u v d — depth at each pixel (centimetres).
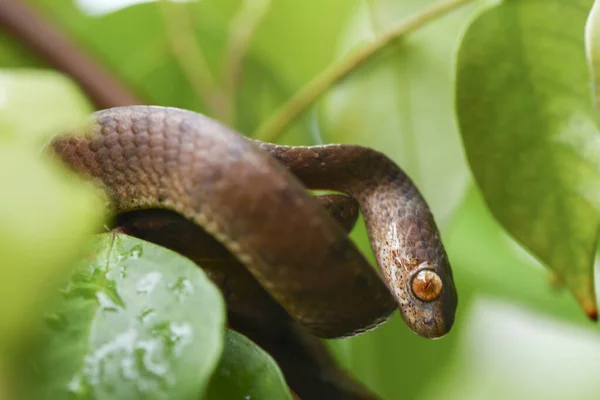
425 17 24
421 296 23
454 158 24
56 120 15
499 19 22
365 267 21
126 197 21
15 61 28
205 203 21
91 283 19
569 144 22
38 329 18
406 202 24
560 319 28
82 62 27
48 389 18
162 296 19
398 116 25
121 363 18
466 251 28
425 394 26
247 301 22
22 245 13
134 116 21
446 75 25
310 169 23
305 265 20
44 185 14
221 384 19
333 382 23
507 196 22
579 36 22
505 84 22
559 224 22
